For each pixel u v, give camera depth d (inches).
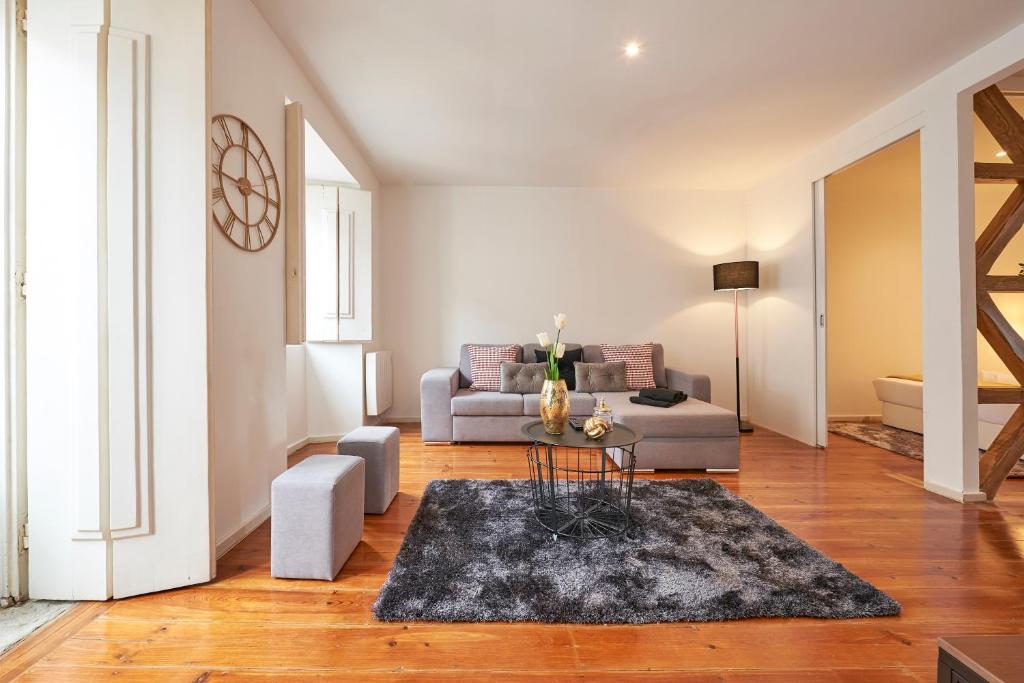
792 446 153.9
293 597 64.1
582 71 108.0
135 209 63.3
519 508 96.0
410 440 161.9
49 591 62.3
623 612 59.2
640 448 124.9
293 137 99.0
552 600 61.9
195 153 66.7
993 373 164.2
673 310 196.9
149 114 64.1
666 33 94.0
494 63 104.7
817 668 50.2
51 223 61.5
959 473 103.3
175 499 65.9
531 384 165.2
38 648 52.7
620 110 127.3
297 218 99.5
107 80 62.1
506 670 49.7
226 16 78.2
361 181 159.8
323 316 155.7
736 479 118.9
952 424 104.8
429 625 57.6
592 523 86.7
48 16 61.2
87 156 61.5
